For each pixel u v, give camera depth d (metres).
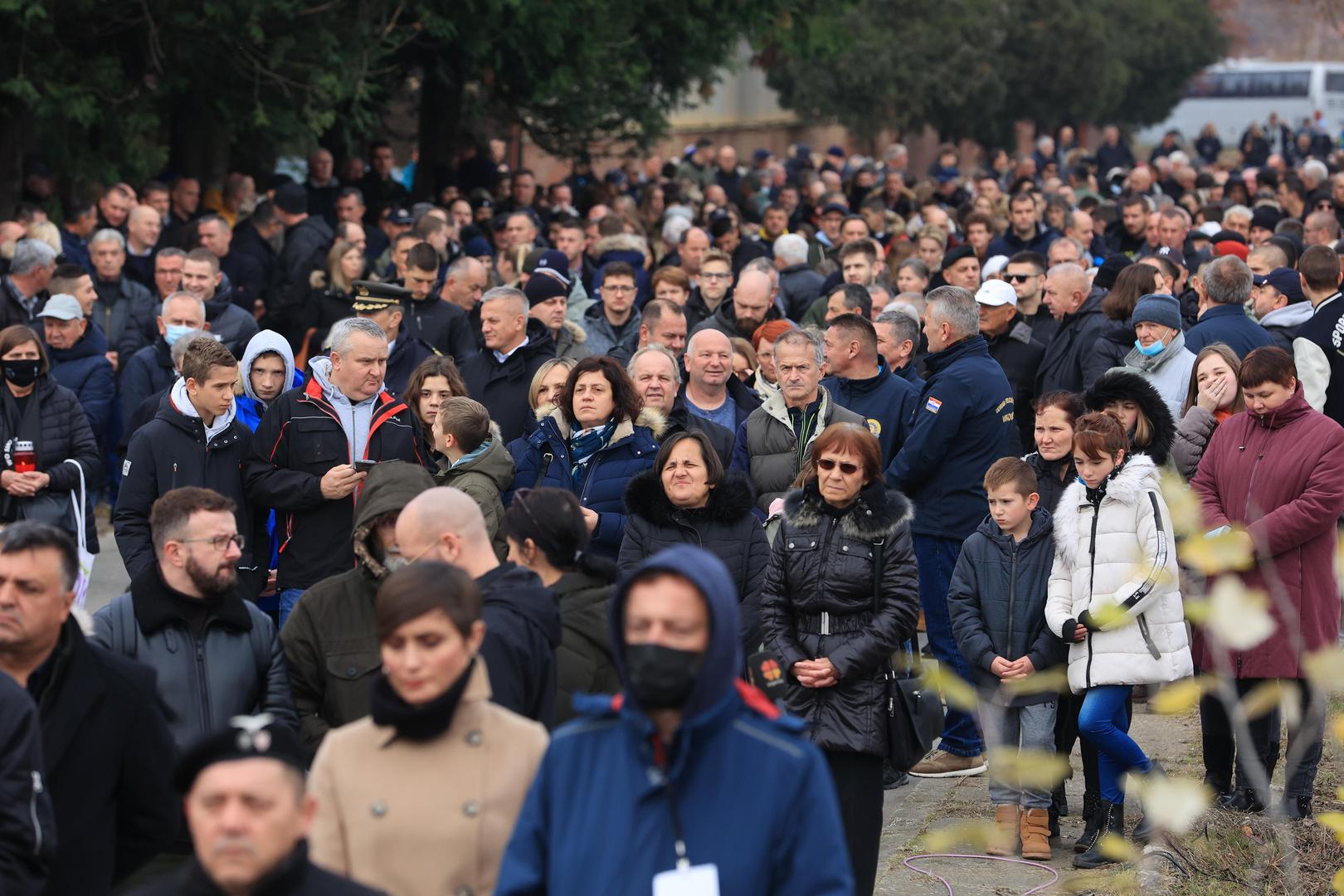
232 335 42.56
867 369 32.56
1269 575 24.56
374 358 28.20
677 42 79.81
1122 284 35.97
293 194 54.97
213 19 57.38
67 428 32.34
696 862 12.74
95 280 46.12
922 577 32.09
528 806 13.41
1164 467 27.73
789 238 50.53
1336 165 120.69
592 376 27.97
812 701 22.86
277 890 12.26
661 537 24.11
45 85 55.72
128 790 16.98
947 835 17.17
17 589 16.20
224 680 18.94
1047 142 138.38
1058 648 25.67
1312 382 34.62
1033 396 38.34
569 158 89.06
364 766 14.96
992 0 166.88
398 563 19.47
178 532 18.73
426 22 63.84
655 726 12.94
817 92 162.75
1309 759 25.58
